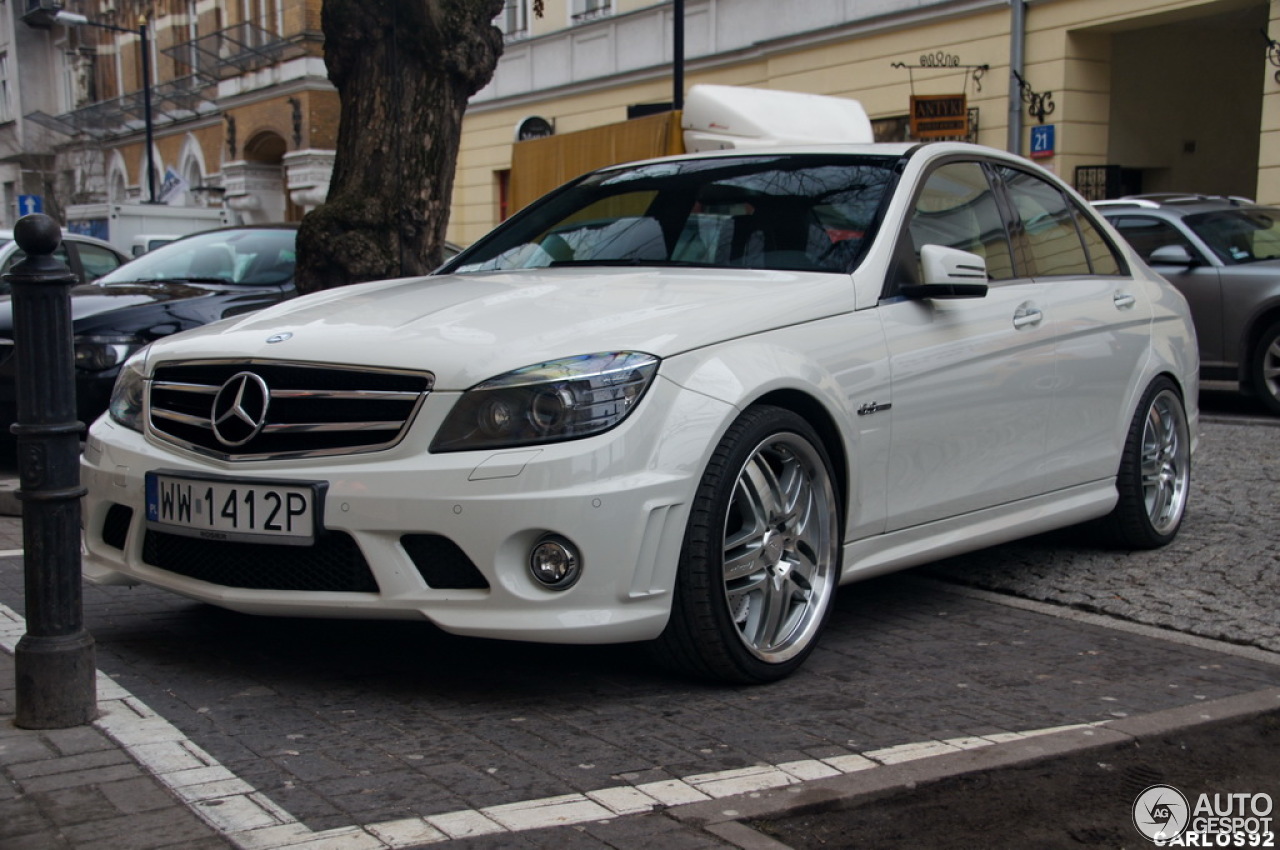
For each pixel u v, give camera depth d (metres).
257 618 4.49
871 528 4.19
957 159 4.94
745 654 3.71
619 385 3.45
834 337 4.02
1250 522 6.23
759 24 19.84
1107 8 15.37
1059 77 15.99
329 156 32.06
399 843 2.69
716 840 2.75
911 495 4.34
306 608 3.54
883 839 2.86
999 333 4.69
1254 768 3.35
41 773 3.01
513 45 24.66
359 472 3.44
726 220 4.66
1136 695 3.84
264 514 3.52
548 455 3.35
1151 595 4.95
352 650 4.12
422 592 3.44
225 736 3.33
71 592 3.34
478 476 3.35
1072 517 5.15
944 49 17.23
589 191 5.27
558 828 2.79
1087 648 4.34
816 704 3.68
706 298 3.90
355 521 3.43
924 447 4.36
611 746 3.30
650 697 3.70
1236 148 17.88
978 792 3.13
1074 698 3.80
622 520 3.40
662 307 3.79
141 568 3.87
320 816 2.82
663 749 3.28
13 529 6.09
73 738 3.25
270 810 2.83
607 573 3.40
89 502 4.02
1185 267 11.01
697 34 20.89
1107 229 5.80
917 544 4.42
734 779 3.08
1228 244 11.06
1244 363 10.67
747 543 3.78
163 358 3.89
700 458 3.52
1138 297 5.68
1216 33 17.42
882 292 4.27
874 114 18.23
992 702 3.74
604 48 22.75
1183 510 5.87
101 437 4.02
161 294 7.75
